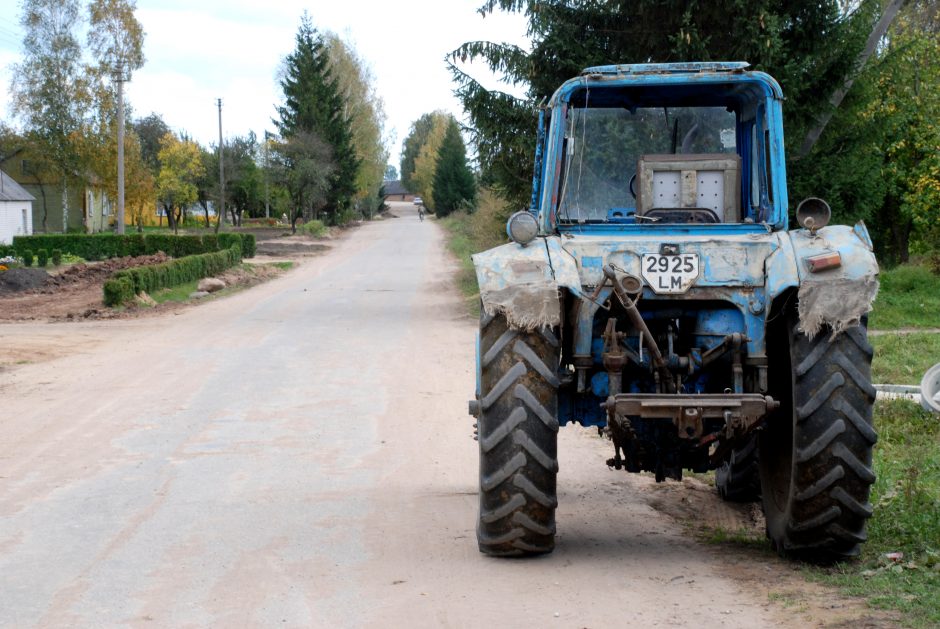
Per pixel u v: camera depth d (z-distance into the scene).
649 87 6.71
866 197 19.91
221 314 26.31
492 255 6.02
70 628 5.27
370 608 5.46
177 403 13.20
